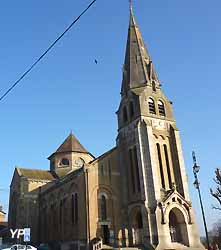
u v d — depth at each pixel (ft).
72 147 247.91
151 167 163.43
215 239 231.91
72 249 167.63
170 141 181.16
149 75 194.80
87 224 159.02
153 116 180.24
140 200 160.56
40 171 251.60
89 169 170.50
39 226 222.28
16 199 239.91
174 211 162.71
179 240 159.43
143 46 208.64
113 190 174.50
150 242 148.56
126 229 166.30
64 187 193.06
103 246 154.30
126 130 184.85
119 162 183.21
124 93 195.52
